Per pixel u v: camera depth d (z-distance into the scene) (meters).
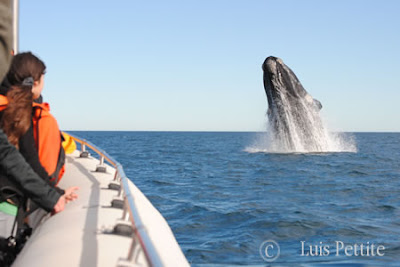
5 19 2.87
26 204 2.96
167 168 27.41
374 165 27.66
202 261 7.29
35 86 3.10
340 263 7.14
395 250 8.02
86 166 4.94
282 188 17.06
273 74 31.14
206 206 12.97
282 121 32.97
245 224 10.37
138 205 3.42
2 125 2.87
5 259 2.90
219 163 30.30
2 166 2.67
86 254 2.26
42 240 2.60
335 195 15.30
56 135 3.09
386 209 12.56
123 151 50.34
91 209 3.11
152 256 1.50
